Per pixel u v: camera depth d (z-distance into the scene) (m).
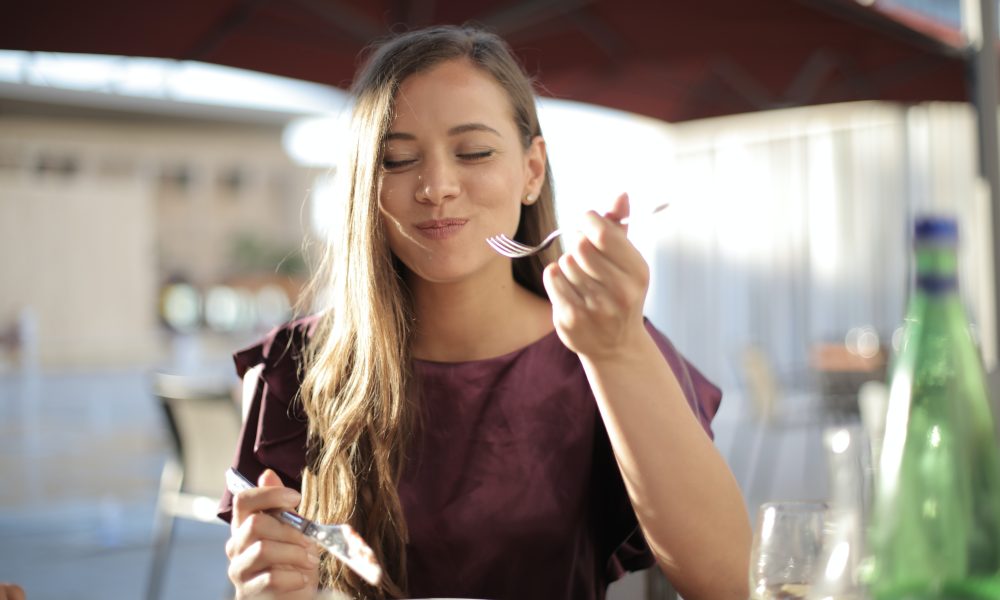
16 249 26.33
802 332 11.48
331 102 4.12
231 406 3.20
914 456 0.62
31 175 30.75
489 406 1.18
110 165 33.41
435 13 3.56
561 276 0.86
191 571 4.41
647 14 3.85
